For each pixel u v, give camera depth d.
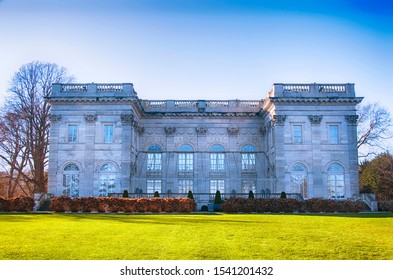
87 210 39.34
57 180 51.28
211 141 59.09
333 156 51.22
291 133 51.47
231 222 26.06
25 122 59.09
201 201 48.56
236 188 55.66
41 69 61.16
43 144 59.56
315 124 51.62
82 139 52.03
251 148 59.12
